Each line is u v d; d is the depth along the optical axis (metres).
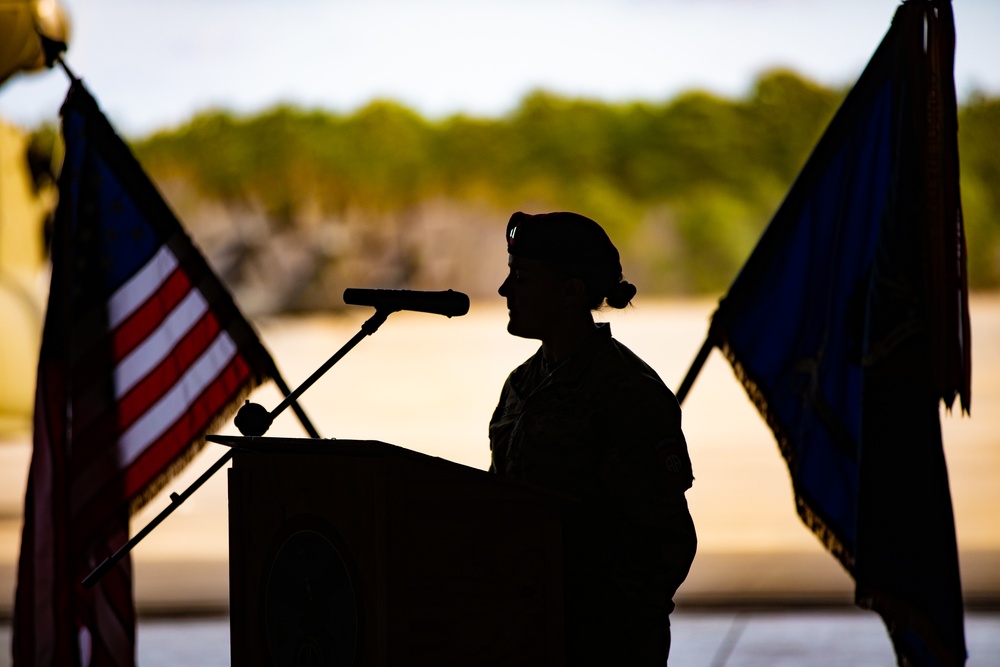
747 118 128.75
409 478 6.80
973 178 111.00
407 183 127.31
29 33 12.97
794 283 10.91
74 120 12.30
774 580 21.14
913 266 9.89
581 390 7.58
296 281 123.31
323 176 125.81
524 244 7.83
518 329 7.87
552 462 7.52
